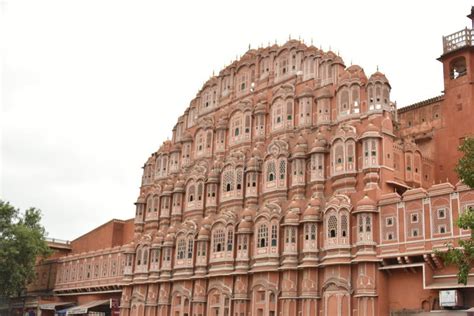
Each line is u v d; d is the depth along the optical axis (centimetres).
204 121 7838
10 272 8725
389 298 4928
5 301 10119
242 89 7612
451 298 4403
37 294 9975
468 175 3344
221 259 6325
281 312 5559
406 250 4791
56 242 10144
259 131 6981
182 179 7738
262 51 7512
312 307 5294
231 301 6075
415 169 5759
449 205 4622
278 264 5731
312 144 6138
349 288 5053
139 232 8162
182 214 7544
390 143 5569
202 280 6525
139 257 7581
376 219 5094
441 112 6419
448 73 6241
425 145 6231
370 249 5003
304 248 5500
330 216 5350
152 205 8038
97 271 8675
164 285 7044
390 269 4906
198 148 7819
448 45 6259
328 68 6569
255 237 6028
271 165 6431
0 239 8781
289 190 6181
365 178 5425
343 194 5397
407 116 6750
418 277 4769
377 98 5888
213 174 7138
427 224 4719
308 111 6538
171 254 7119
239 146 7150
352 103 6112
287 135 6619
